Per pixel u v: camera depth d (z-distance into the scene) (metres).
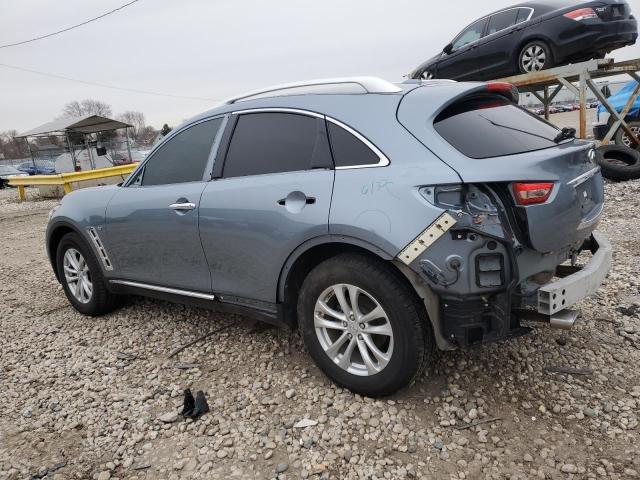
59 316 4.78
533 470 2.35
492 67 9.53
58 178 14.30
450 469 2.39
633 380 2.98
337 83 3.16
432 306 2.59
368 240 2.63
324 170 2.92
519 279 2.57
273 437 2.70
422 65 10.98
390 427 2.69
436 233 2.47
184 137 3.77
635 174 8.42
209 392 3.18
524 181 2.48
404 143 2.70
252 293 3.27
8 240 9.44
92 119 19.48
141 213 3.81
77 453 2.71
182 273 3.68
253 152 3.31
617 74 9.31
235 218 3.20
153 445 2.72
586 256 3.86
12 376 3.63
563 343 3.42
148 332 4.18
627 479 2.26
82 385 3.42
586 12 8.18
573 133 3.19
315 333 3.02
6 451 2.76
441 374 3.14
